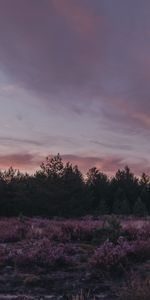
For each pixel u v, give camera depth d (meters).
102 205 55.59
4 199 50.75
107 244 14.17
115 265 12.47
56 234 18.78
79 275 12.27
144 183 76.38
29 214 51.00
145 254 13.87
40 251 14.10
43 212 51.12
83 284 11.41
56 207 50.88
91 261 12.85
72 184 54.19
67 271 12.85
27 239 18.73
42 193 51.25
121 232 17.34
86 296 10.17
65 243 17.59
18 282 11.67
